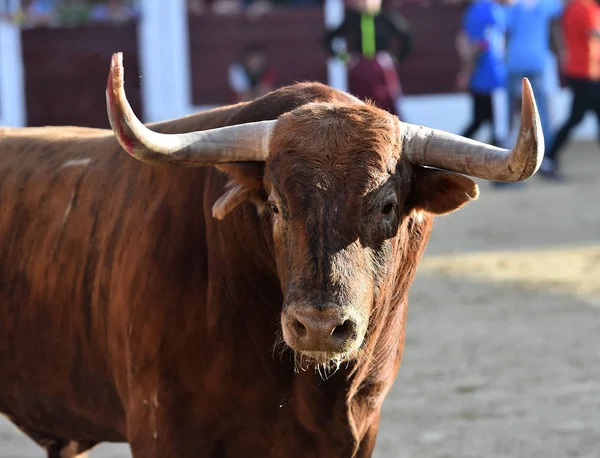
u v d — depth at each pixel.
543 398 10.73
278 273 5.97
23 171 7.85
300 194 5.73
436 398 10.84
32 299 7.44
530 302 14.40
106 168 7.41
